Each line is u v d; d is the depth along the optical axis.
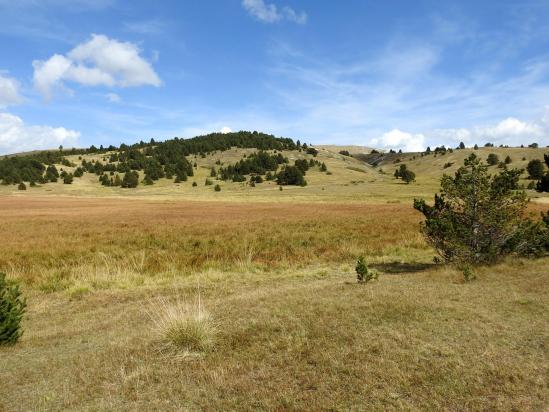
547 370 5.46
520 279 10.68
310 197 96.44
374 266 16.14
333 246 22.34
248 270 16.72
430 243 14.60
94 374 5.99
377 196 95.12
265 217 43.16
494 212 13.53
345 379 5.35
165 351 6.70
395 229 29.39
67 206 72.69
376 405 4.72
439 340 6.47
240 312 8.63
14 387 5.79
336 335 6.79
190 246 23.88
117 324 9.40
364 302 8.66
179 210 58.53
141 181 179.75
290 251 21.23
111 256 20.38
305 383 5.32
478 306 8.25
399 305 8.25
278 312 8.28
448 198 14.57
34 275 16.34
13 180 163.88
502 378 5.27
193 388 5.37
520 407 4.64
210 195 125.69
